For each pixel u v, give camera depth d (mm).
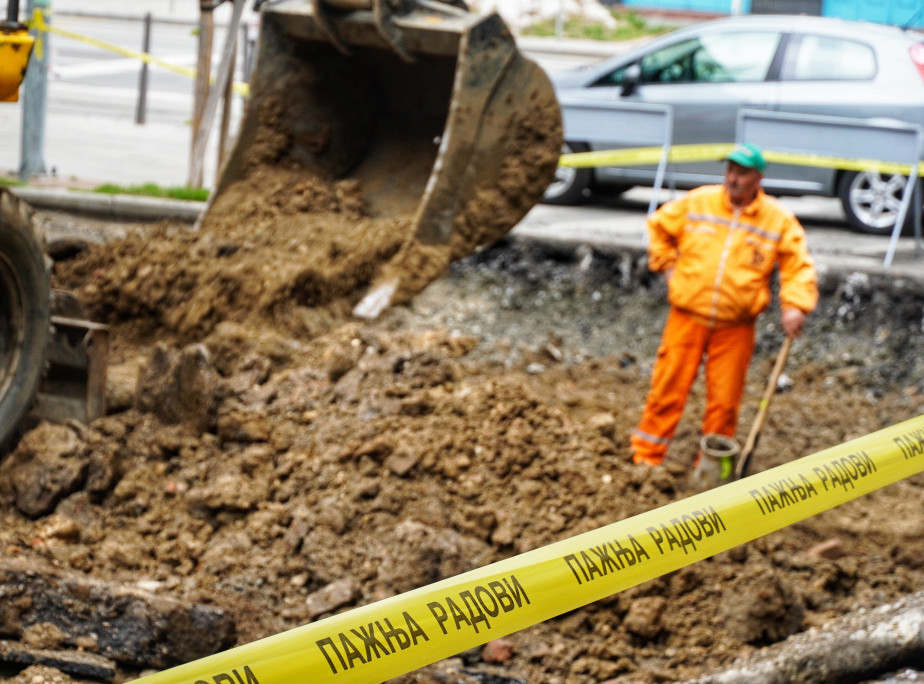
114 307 9531
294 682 3318
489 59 9734
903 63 15453
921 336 12250
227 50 14570
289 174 10609
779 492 4883
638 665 6340
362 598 6473
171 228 10367
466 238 10008
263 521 6867
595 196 18125
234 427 7703
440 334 11297
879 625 6426
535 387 10609
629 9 47281
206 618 5656
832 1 43188
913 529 8648
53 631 5574
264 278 9398
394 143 11070
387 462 7387
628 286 13289
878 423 10938
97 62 29391
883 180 15805
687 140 16281
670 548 4363
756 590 6625
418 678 5754
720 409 9031
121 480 7188
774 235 8703
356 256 9734
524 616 3867
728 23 16406
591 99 16688
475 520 7012
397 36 9969
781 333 12516
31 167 16094
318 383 8406
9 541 6504
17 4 6719
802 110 15711
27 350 7047
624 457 8539
